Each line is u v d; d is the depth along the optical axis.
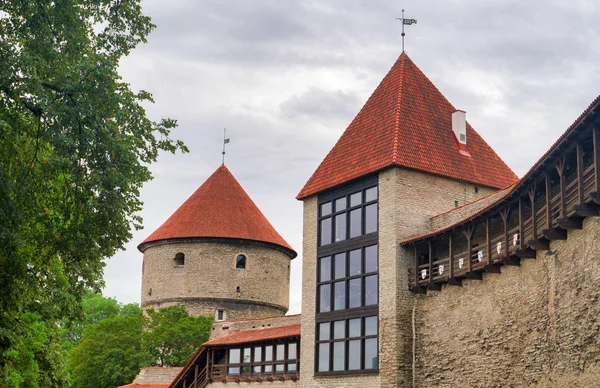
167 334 61.47
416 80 45.03
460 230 34.59
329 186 42.97
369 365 38.56
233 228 71.38
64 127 24.66
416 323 37.44
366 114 45.03
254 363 47.88
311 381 41.78
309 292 43.25
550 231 26.69
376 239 39.56
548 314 28.05
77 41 26.16
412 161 40.00
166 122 27.17
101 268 31.80
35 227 25.92
